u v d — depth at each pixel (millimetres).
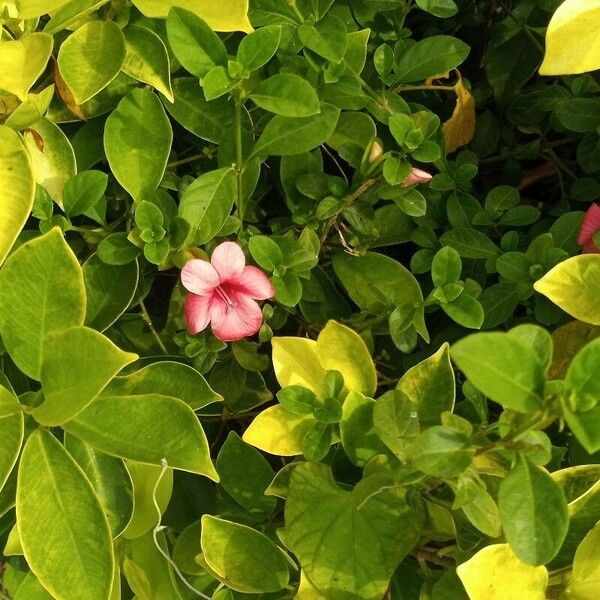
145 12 341
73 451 333
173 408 310
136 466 348
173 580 345
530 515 251
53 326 308
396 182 360
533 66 451
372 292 386
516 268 379
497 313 383
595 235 362
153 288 415
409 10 429
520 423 258
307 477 329
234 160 372
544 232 421
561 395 238
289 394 327
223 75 336
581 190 434
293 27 377
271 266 360
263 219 419
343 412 329
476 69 480
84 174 346
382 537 318
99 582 300
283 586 334
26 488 303
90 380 295
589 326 357
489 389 229
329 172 440
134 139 354
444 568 342
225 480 360
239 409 389
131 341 390
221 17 331
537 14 448
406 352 389
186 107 375
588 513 305
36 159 357
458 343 219
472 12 464
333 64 373
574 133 449
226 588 344
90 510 304
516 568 287
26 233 363
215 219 353
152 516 342
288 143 360
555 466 340
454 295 359
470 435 286
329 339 339
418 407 328
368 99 389
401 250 446
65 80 339
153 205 341
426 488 317
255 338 410
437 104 455
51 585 298
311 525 323
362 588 315
